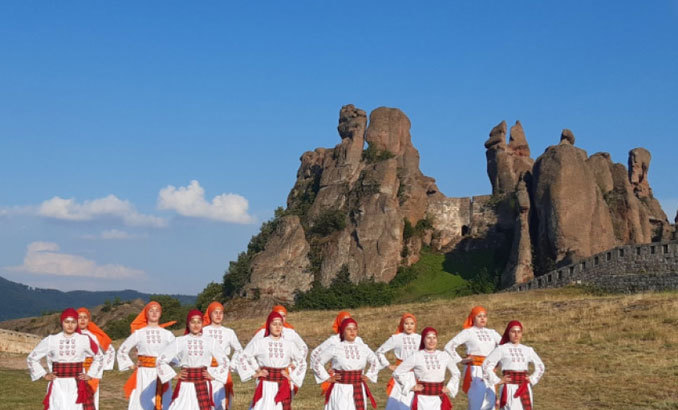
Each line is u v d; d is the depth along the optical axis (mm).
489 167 91688
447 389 12750
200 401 12664
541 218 72625
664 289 49688
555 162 73062
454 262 83562
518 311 38500
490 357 13188
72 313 12656
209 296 85438
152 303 14070
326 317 47375
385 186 85562
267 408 12438
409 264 82750
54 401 12453
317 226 86188
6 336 50250
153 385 13719
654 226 80812
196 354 12719
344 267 80188
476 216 87875
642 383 21000
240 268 84188
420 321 39500
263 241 88062
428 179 93500
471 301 48156
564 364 24922
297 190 101188
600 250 69562
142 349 13836
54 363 12609
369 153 92500
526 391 13016
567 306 37719
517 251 72562
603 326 31188
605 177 77500
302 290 80938
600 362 24547
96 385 13281
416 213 87438
